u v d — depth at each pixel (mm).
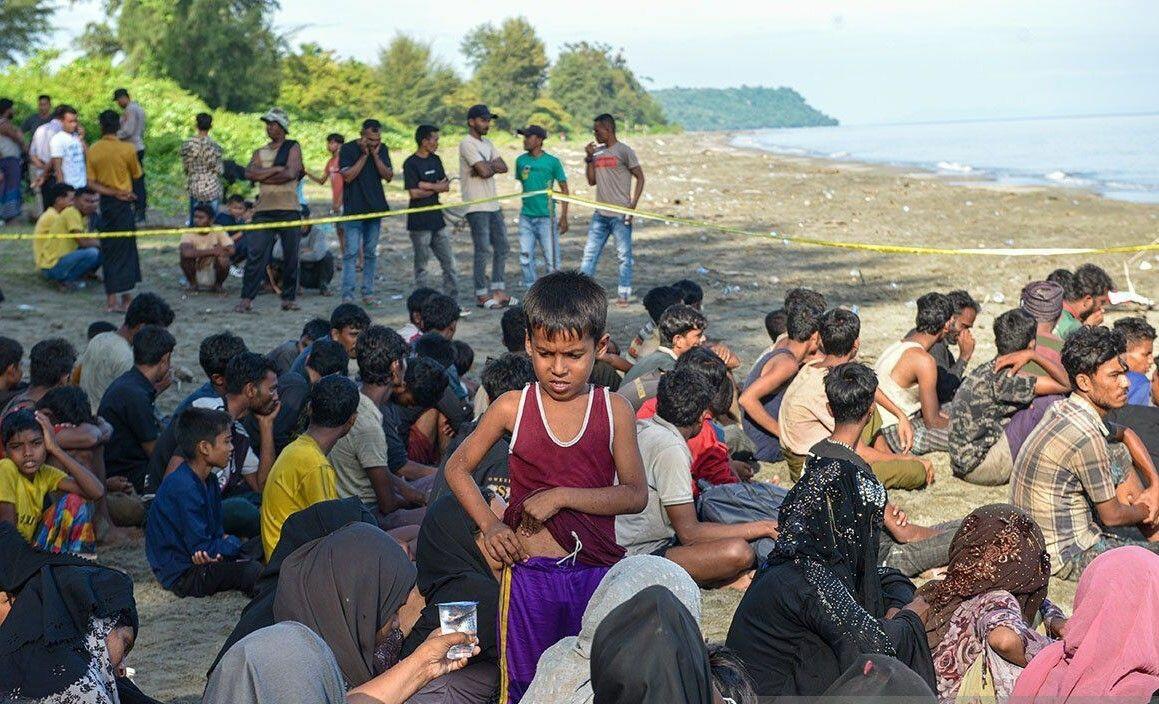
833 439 5004
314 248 15219
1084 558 6449
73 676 3975
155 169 25984
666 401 6316
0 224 19625
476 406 7312
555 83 122938
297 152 13977
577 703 3178
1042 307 8602
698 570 6234
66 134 18297
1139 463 6848
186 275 15406
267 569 4746
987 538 4289
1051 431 6504
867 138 88438
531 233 14523
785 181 32750
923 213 24766
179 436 6547
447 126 78562
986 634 4133
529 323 3562
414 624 4324
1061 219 23484
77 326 13320
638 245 19641
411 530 6387
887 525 6508
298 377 7809
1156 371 8156
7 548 4102
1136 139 64750
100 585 4137
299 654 3107
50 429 6180
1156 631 3836
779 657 4219
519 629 3816
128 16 51031
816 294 8438
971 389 8117
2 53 48906
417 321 9625
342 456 6859
